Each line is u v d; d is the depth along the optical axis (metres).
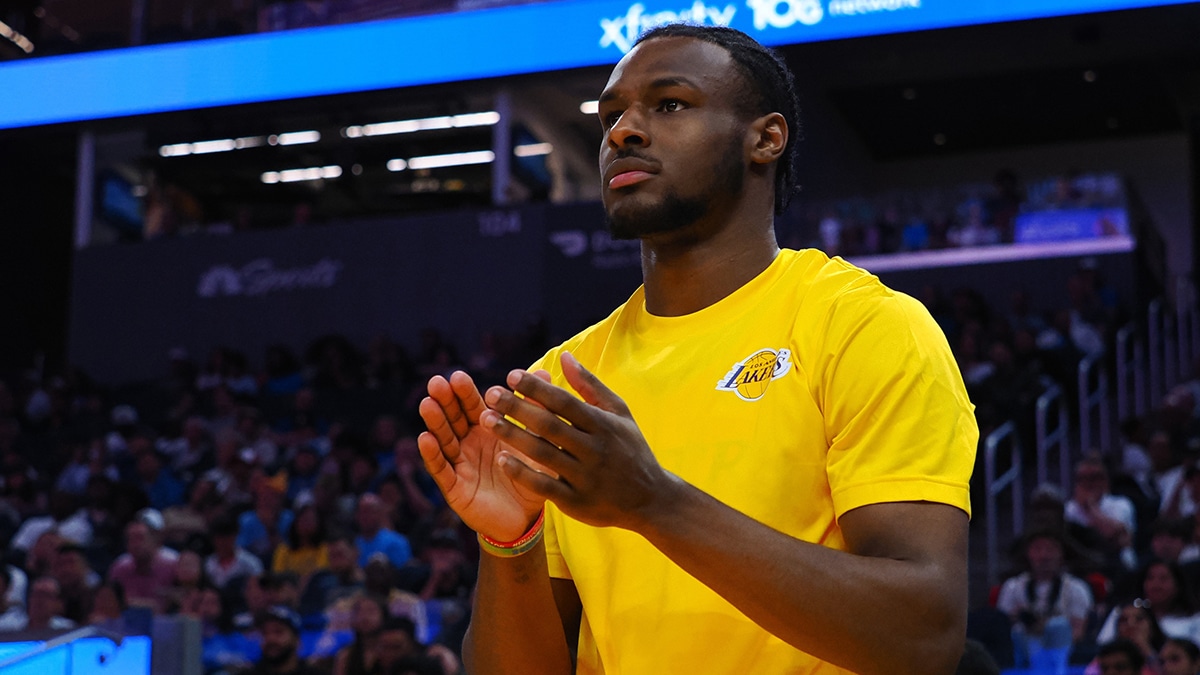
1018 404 13.49
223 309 19.92
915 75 22.39
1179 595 7.50
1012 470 12.58
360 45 17.67
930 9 15.04
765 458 1.92
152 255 20.28
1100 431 14.65
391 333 19.30
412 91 17.45
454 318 19.09
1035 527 8.29
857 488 1.80
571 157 21.14
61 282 23.89
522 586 2.02
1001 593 8.02
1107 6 14.48
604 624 2.01
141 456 14.84
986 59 21.69
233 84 18.20
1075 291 16.47
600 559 2.04
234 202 22.30
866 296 1.96
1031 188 18.08
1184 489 10.16
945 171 25.69
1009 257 17.81
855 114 24.25
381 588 8.52
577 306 18.67
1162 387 16.27
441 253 19.28
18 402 18.69
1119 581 7.79
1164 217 24.30
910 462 1.79
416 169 22.09
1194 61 21.33
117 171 21.16
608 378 2.15
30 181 23.31
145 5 18.83
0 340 22.62
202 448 15.51
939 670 1.69
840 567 1.66
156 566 10.68
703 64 2.07
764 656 1.88
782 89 2.17
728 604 1.90
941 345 1.93
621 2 16.47
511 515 1.91
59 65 19.02
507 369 16.75
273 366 18.02
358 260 19.56
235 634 8.32
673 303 2.15
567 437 1.55
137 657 3.08
